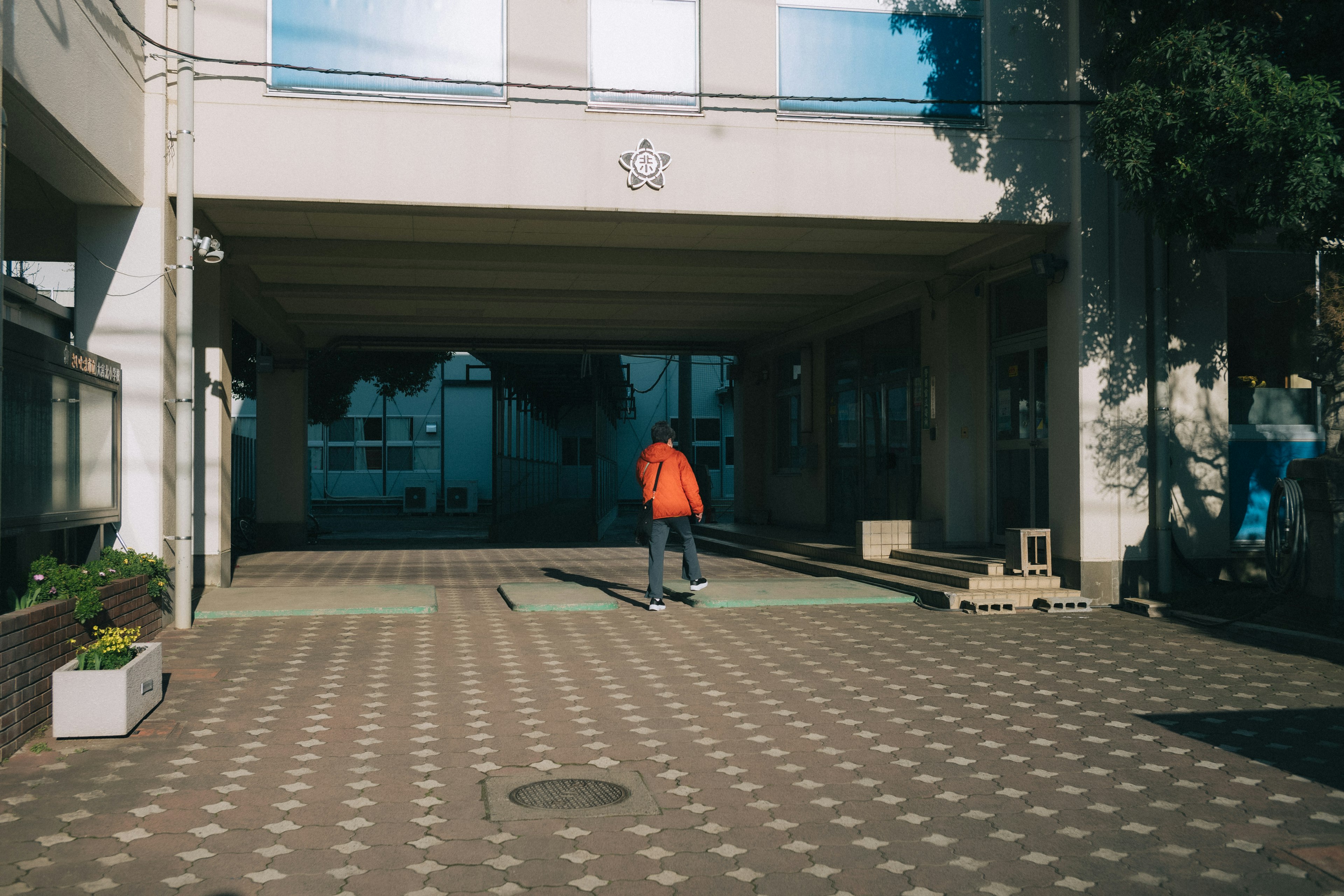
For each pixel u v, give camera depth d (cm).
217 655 746
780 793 446
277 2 922
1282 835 400
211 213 984
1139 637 838
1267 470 1096
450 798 436
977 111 1035
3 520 598
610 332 1859
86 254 879
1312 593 862
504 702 605
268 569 1405
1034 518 1166
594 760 493
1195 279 1062
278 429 1844
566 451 4400
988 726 559
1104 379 1020
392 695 622
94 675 524
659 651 771
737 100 988
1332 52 820
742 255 1179
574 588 1120
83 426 755
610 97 969
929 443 1315
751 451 2050
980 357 1268
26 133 702
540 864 366
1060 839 396
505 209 957
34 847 379
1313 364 955
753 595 1053
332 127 922
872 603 1030
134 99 864
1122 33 987
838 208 1000
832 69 1010
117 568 788
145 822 406
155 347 887
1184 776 473
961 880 356
